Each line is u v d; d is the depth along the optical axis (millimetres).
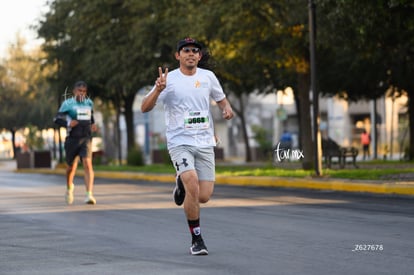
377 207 25625
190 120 15594
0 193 34281
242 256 15484
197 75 15734
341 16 35438
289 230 19500
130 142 70562
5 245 17656
